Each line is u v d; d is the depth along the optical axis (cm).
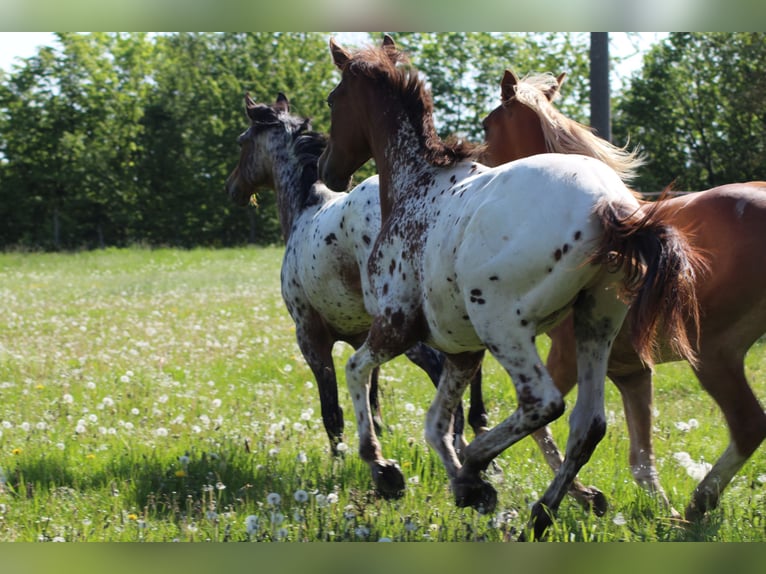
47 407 893
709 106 4791
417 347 762
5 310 1830
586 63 4903
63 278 2770
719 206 557
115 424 835
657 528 555
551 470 678
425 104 619
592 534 524
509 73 717
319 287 750
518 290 470
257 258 3591
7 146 5569
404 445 746
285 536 524
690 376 1059
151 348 1267
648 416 635
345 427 838
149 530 554
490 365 1150
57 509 596
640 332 443
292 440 786
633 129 5066
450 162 574
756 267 534
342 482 668
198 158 5941
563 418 846
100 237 5759
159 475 669
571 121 676
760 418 559
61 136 5578
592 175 467
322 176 725
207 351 1258
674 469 691
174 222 5991
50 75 5603
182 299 2031
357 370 615
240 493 638
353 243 704
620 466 700
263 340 1361
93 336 1426
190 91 6044
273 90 6022
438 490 641
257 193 937
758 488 633
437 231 525
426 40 5291
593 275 468
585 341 500
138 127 5903
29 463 699
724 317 549
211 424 828
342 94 684
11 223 5622
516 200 471
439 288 516
